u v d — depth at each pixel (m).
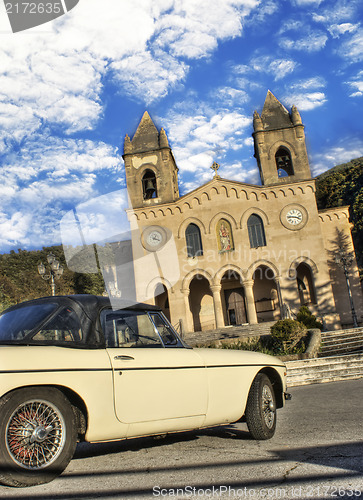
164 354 4.40
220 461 3.92
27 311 3.98
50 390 3.55
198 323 32.88
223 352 5.12
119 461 4.15
